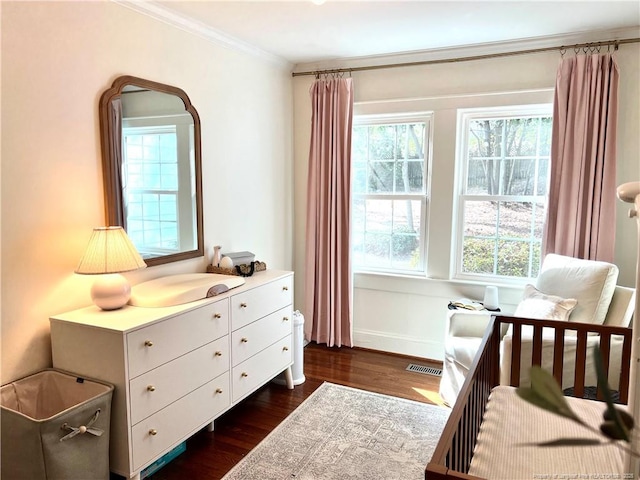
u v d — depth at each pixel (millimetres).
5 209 1905
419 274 3803
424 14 2676
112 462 1996
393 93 3650
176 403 2191
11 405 1931
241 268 2955
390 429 2668
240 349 2639
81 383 1990
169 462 2342
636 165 2990
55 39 2051
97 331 1936
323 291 3984
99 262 2043
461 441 1424
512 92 3270
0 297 1913
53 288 2109
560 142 3078
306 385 3279
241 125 3346
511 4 2529
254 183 3535
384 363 3674
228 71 3176
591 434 1715
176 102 2730
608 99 2936
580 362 2258
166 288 2354
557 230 3115
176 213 2777
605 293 2613
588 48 3027
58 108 2080
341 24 2861
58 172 2098
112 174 2328
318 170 3865
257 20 2781
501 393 2084
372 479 2211
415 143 3730
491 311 3189
